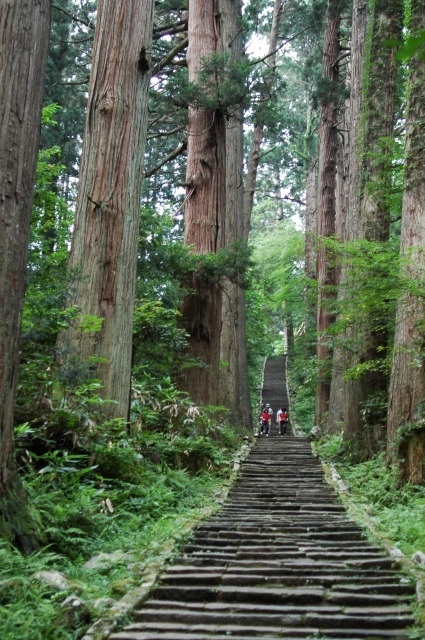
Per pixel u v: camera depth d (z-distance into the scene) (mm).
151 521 8367
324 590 5531
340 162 29094
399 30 14891
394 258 11250
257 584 5734
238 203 24219
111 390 10562
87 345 10414
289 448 19719
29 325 8648
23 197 5957
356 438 15516
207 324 16391
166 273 15430
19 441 8336
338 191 29266
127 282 11148
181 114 17516
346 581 5727
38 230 12359
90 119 11414
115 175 11180
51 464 8141
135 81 11586
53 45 24000
